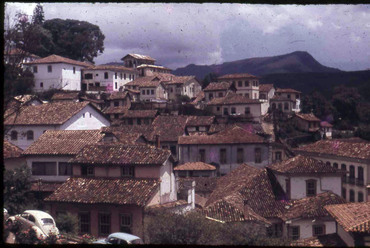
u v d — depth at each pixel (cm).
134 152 2581
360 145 3797
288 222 2316
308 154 4297
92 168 2573
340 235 1706
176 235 1488
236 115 5797
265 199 2550
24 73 1398
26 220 1936
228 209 2167
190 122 5241
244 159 4566
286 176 2600
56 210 2408
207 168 4297
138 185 2408
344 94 5306
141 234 2042
